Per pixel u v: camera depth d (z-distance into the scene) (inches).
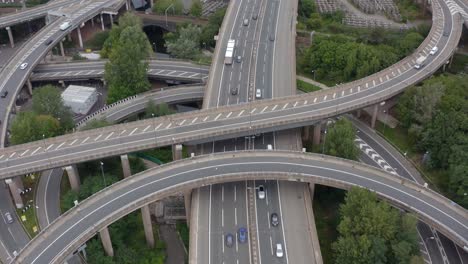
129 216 5807.1
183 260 5551.2
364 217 4847.4
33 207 5949.8
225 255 4921.3
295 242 5049.2
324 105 6614.2
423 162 6402.6
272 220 5260.8
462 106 6491.1
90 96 7701.8
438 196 5324.8
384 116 7258.9
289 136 6505.9
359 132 7032.5
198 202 5497.1
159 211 6013.8
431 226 5147.6
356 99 6737.2
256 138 6476.4
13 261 4658.0
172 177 5536.4
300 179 5536.4
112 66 7539.4
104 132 6254.9
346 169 5669.3
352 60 7819.9
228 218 5319.9
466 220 5088.6
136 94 7578.7
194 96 7554.1
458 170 5556.1
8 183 5703.7
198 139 6102.4
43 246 4798.2
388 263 4815.5
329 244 5492.1
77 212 5137.8
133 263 5329.7
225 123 6294.3
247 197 5575.8
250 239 5078.7
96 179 5866.1
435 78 7145.7
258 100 6776.6
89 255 5221.5
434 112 6422.2
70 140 6151.6
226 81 7337.6
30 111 6801.2
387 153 6658.5
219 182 5536.4
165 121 6402.6
